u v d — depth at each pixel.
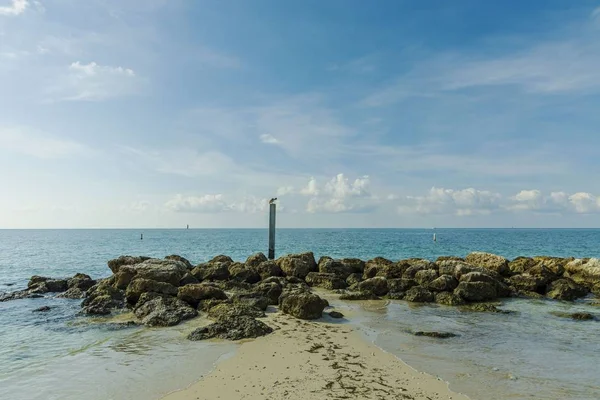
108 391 10.19
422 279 26.41
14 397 9.91
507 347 14.16
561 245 91.62
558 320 18.44
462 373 11.51
